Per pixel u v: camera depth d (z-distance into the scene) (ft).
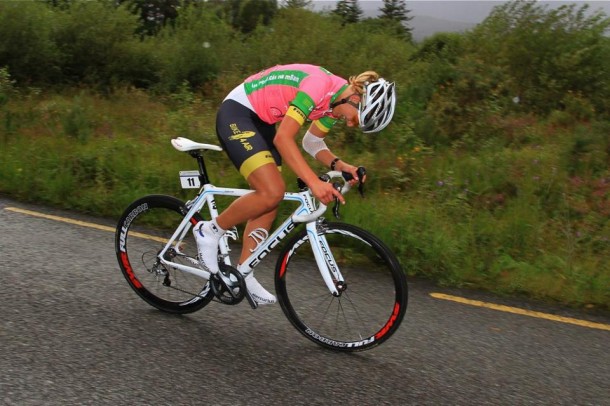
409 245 16.14
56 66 37.60
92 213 19.06
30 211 18.69
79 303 11.98
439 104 27.76
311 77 9.82
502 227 17.75
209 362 10.01
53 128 26.66
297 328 11.02
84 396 8.71
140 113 31.07
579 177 21.21
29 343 10.16
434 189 20.67
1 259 14.08
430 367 10.34
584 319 13.01
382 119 9.21
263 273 14.48
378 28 46.75
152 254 12.11
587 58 30.63
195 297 11.60
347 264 13.03
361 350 10.51
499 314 13.00
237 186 19.81
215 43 40.19
